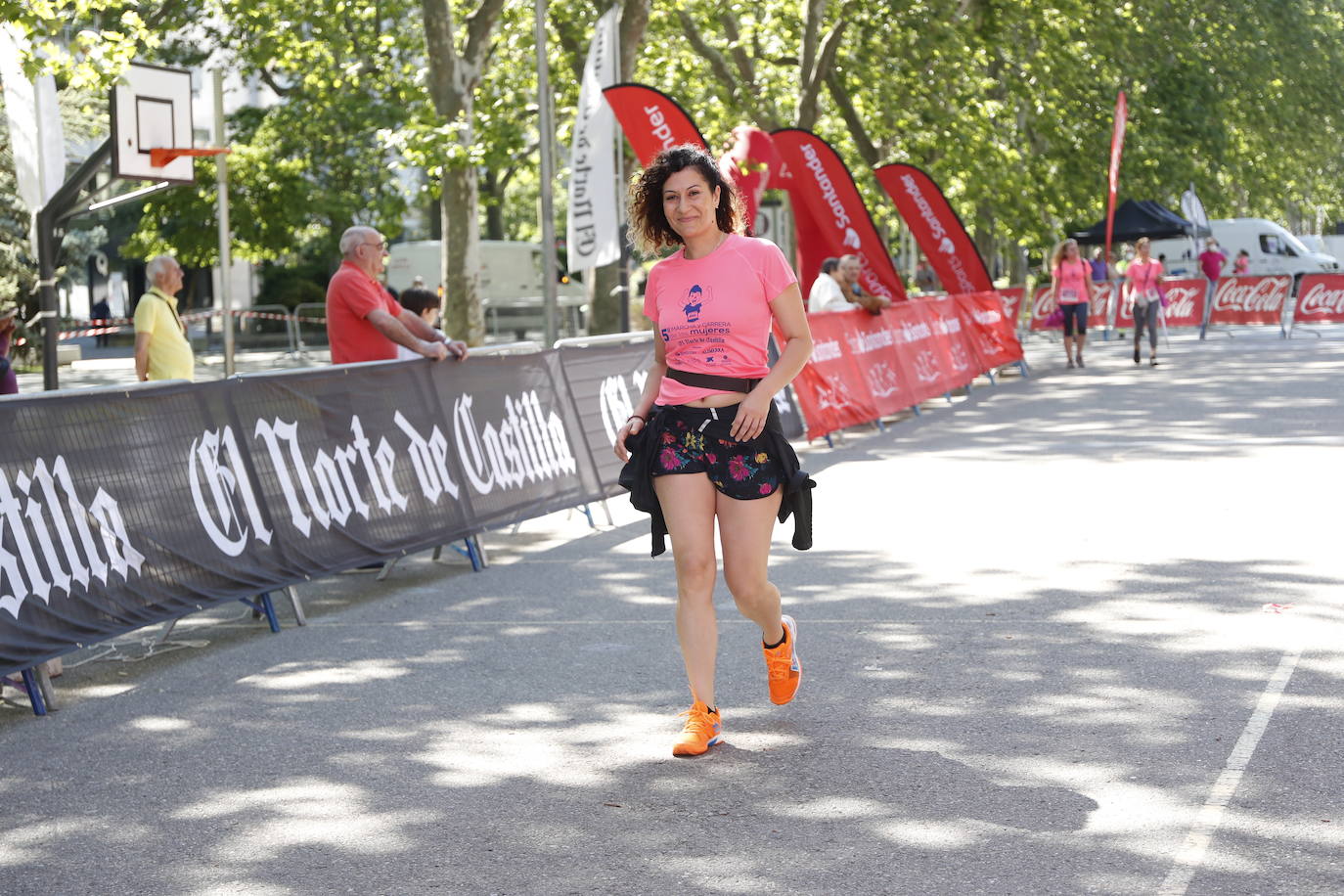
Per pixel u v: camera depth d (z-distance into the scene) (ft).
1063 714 16.74
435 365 27.48
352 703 18.54
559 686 18.98
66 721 18.29
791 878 12.42
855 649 20.08
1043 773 14.80
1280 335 92.43
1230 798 13.89
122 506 20.11
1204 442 40.65
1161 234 113.09
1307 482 32.91
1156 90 123.85
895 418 51.85
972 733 16.20
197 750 16.83
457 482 27.35
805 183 61.26
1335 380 58.44
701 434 15.79
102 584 19.53
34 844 13.99
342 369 24.93
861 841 13.20
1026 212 100.63
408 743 16.71
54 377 44.65
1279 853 12.58
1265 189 154.30
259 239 107.04
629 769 15.51
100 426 19.95
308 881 12.80
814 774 15.08
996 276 155.63
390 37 80.28
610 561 27.94
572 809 14.35
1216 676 18.03
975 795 14.25
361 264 27.99
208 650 21.84
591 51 54.03
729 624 22.03
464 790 15.03
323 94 95.35
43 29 36.29
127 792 15.42
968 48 91.45
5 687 19.99
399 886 12.62
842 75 90.99
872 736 16.25
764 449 15.84
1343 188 189.06
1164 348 82.89
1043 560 25.50
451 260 73.82
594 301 86.53
